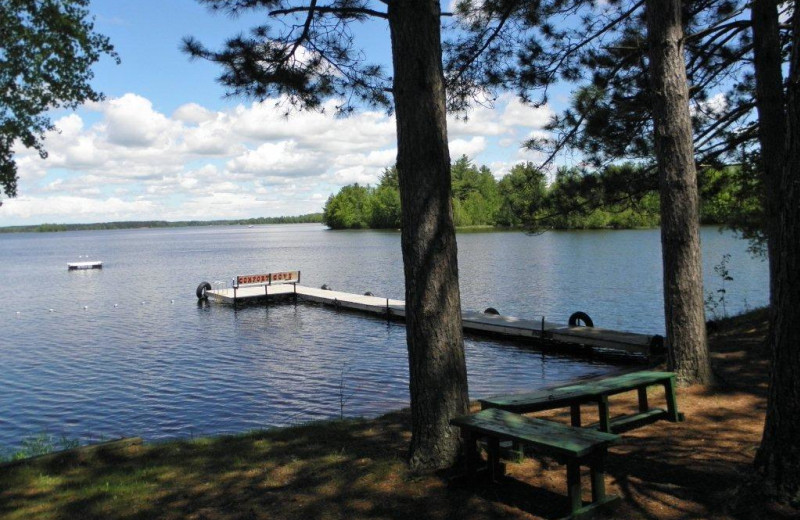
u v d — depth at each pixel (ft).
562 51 31.96
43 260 233.55
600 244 200.54
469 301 88.69
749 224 41.34
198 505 14.73
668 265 23.95
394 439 19.43
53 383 48.47
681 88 23.00
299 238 402.72
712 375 23.67
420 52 15.42
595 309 78.84
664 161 23.50
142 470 17.72
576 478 12.51
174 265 188.75
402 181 15.88
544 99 32.53
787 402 11.89
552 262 141.90
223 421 36.70
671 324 24.00
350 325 73.26
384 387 42.86
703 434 18.11
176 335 69.56
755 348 30.22
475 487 14.60
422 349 15.84
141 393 44.34
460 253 177.27
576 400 17.38
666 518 12.47
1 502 15.58
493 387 41.32
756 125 32.55
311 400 40.16
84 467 18.48
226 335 68.59
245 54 22.35
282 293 98.22
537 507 13.38
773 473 12.05
